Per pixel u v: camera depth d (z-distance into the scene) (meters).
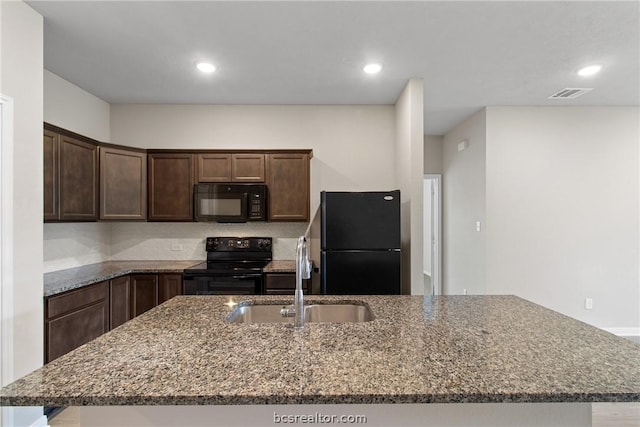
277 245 3.86
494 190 3.86
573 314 3.84
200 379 0.94
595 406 2.44
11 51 1.91
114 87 3.31
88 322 2.62
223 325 1.41
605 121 3.85
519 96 3.56
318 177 3.85
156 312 1.61
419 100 3.10
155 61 2.76
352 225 2.98
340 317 1.85
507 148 3.85
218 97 3.60
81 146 2.94
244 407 1.05
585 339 1.25
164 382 0.92
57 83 3.04
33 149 2.04
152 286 3.20
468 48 2.54
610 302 3.85
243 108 3.84
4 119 1.87
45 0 1.96
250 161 3.55
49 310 2.24
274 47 2.53
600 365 1.03
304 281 3.40
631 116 3.85
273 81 3.17
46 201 2.52
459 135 4.61
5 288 1.85
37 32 2.07
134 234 3.80
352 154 3.85
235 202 3.48
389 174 3.85
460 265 4.57
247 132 3.84
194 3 2.01
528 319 1.50
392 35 2.36
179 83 3.22
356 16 2.14
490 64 2.80
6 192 1.86
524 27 2.25
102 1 1.98
